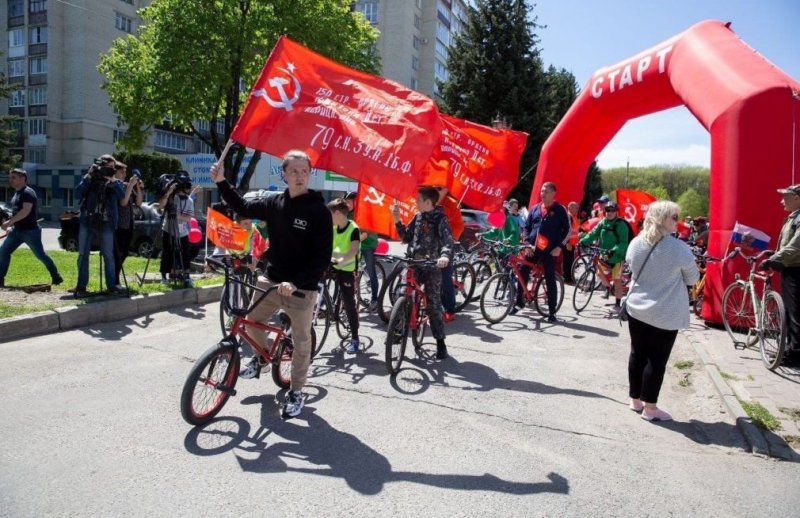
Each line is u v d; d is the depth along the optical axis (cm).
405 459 368
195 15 1805
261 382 502
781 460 392
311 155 580
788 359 592
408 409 457
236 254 680
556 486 342
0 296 727
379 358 603
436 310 602
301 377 427
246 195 1912
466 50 2941
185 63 1811
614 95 1115
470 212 1961
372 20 4656
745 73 768
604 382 558
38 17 3916
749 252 738
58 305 677
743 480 360
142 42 2148
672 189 8075
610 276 931
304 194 405
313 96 596
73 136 3988
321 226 405
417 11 4816
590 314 921
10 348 565
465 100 2912
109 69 2097
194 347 599
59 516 288
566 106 3631
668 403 507
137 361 543
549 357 641
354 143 580
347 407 455
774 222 713
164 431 390
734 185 742
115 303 705
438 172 837
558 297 901
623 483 350
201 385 400
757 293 712
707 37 889
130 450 361
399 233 645
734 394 503
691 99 852
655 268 441
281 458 361
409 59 4722
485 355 637
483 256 1057
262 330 437
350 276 600
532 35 2909
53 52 3912
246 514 296
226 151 434
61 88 3984
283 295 395
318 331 596
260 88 581
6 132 3588
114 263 762
